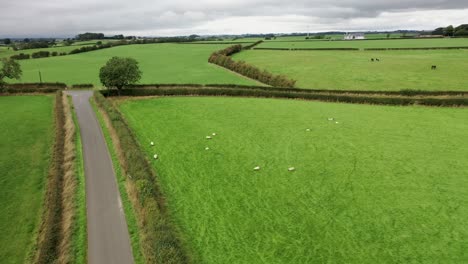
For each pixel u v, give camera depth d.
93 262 18.41
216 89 61.97
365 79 70.12
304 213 23.19
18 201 24.25
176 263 16.81
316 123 43.19
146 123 44.31
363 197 25.06
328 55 111.12
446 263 18.25
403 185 26.62
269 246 19.91
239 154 33.50
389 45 145.62
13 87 67.31
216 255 19.20
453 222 21.77
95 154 33.06
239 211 23.53
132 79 61.75
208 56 125.75
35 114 48.00
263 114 48.12
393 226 21.53
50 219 21.56
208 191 26.31
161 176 28.81
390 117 45.19
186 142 37.03
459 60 87.31
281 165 30.81
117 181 27.31
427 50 113.56
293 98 58.72
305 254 19.17
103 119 45.28
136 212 22.62
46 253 18.25
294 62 96.62
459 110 47.56
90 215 22.62
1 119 45.09
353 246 19.77
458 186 26.22
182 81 76.56
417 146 34.47
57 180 26.70
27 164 30.47
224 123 43.91
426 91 54.66
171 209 23.80
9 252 19.22
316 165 30.67
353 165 30.47
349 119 44.66
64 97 60.38
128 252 19.08
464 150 33.09
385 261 18.52
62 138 36.53
